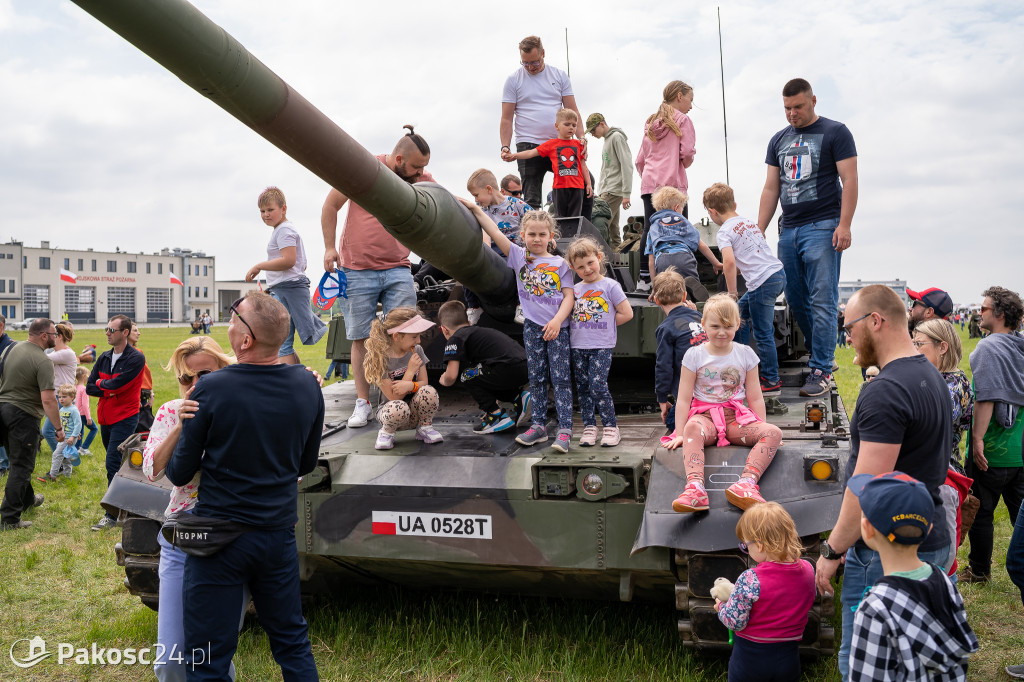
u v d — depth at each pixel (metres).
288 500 4.00
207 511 3.83
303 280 7.47
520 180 9.34
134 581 5.67
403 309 5.85
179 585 4.23
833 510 4.50
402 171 6.00
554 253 6.03
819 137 6.86
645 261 8.72
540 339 5.68
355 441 6.05
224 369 3.91
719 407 5.05
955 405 5.88
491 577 5.51
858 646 3.06
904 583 3.05
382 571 5.77
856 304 3.92
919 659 2.99
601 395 5.58
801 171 6.94
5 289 103.50
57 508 9.68
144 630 6.17
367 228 6.53
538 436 5.67
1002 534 8.26
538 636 5.79
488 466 5.34
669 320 5.73
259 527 3.88
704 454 4.95
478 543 5.20
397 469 5.47
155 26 2.85
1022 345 6.41
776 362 6.68
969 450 6.49
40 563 7.83
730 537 4.57
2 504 8.98
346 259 6.59
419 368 5.93
